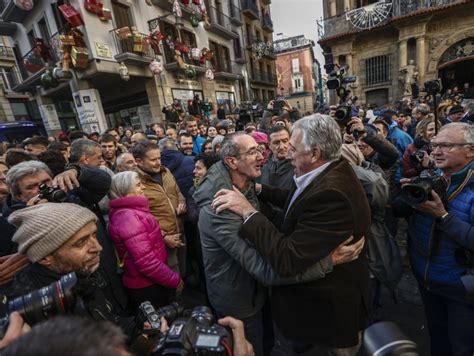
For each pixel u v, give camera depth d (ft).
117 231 5.65
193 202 7.87
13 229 4.91
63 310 2.31
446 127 4.64
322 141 3.78
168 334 2.39
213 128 15.88
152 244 5.88
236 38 52.49
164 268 5.81
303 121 4.03
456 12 42.86
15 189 4.90
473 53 43.98
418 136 9.57
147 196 7.42
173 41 34.76
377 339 1.79
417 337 6.34
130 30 27.71
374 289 7.02
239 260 4.02
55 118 38.63
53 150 7.18
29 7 27.14
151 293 6.05
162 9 34.24
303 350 6.05
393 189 8.32
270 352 6.10
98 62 26.13
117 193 5.94
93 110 28.12
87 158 7.37
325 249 3.45
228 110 48.39
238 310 4.72
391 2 47.06
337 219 3.46
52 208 3.23
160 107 33.58
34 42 34.73
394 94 50.60
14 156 7.63
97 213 5.94
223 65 48.06
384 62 50.98
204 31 42.80
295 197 4.28
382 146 6.97
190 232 9.00
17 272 3.47
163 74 34.01
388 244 6.04
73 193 5.34
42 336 1.26
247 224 3.79
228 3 51.39
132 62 29.37
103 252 5.50
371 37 51.26
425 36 45.32
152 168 7.79
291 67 114.21
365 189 5.53
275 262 3.49
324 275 3.69
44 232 3.04
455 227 4.22
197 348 2.34
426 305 5.28
